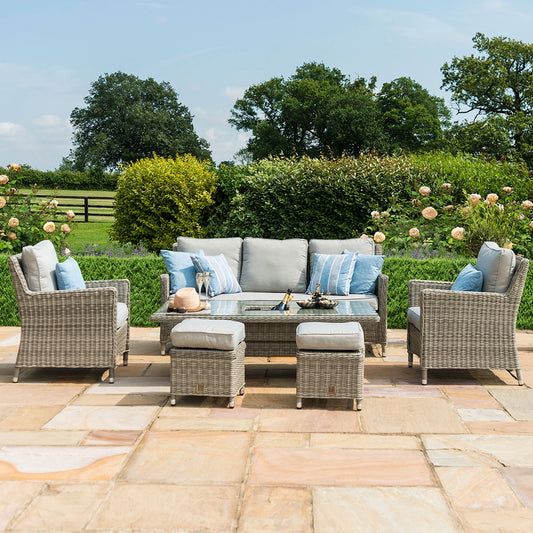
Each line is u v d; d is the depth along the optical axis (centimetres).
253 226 911
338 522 208
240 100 3534
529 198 905
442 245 690
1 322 579
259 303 446
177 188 936
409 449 275
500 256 387
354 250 543
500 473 248
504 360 386
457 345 387
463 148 2431
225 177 952
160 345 505
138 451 272
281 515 213
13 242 704
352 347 333
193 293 406
